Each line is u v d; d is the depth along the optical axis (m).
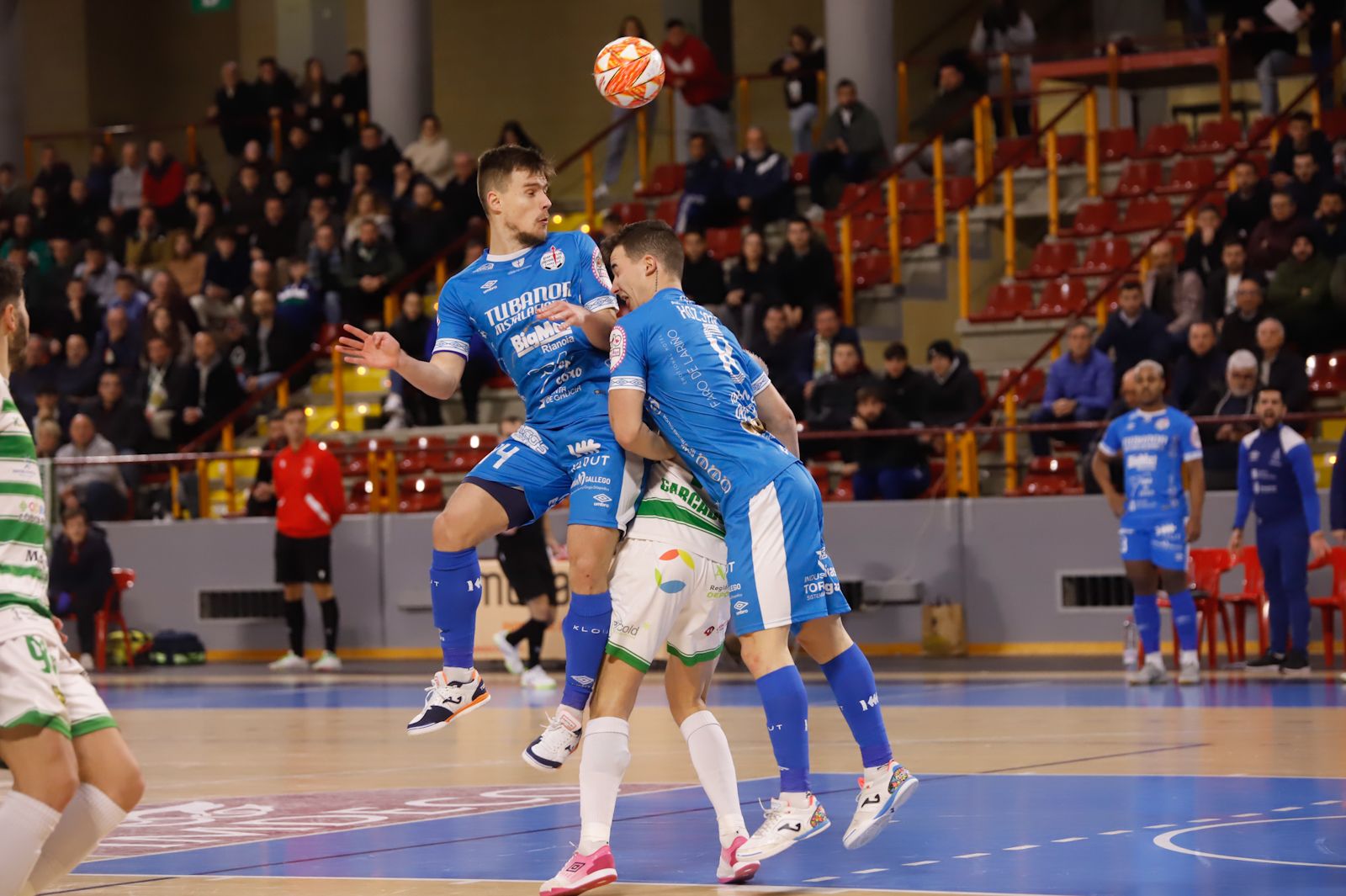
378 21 31.14
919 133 32.25
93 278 29.33
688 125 29.66
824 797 9.30
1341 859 6.96
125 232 31.91
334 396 27.25
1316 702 13.90
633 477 7.39
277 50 36.78
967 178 27.16
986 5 31.20
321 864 7.54
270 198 30.09
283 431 23.86
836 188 27.58
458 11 36.31
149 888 7.00
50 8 38.03
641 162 30.00
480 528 7.54
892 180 25.62
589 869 6.70
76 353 27.20
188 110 38.09
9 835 5.36
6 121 33.97
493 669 21.39
